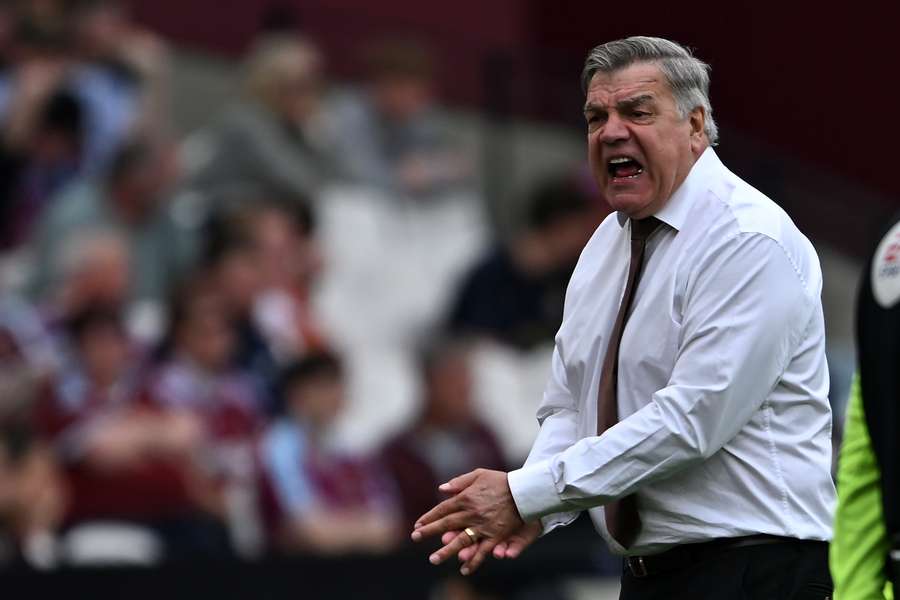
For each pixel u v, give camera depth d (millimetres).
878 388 9289
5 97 28000
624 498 12688
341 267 30125
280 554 27859
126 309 28078
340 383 29406
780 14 40438
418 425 30062
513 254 31766
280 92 30328
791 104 40406
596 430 12820
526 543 12656
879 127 40438
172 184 28984
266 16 30609
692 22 40219
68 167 28234
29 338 27312
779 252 12195
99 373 27625
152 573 26906
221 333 28672
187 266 28750
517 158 32375
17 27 28234
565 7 39688
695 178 12547
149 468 27547
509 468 30594
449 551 12492
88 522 27031
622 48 12477
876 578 9406
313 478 28703
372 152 31062
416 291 30703
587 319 13039
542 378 31406
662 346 12398
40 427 27031
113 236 28219
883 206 35344
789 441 12367
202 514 27766
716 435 12070
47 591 26312
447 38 32219
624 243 12938
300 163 30203
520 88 32719
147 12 29453
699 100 12516
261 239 29312
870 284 9453
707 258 12227
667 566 12703
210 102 29844
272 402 28828
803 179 34969
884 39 40531
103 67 28812
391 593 28391
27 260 27703
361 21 31375
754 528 12320
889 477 9211
